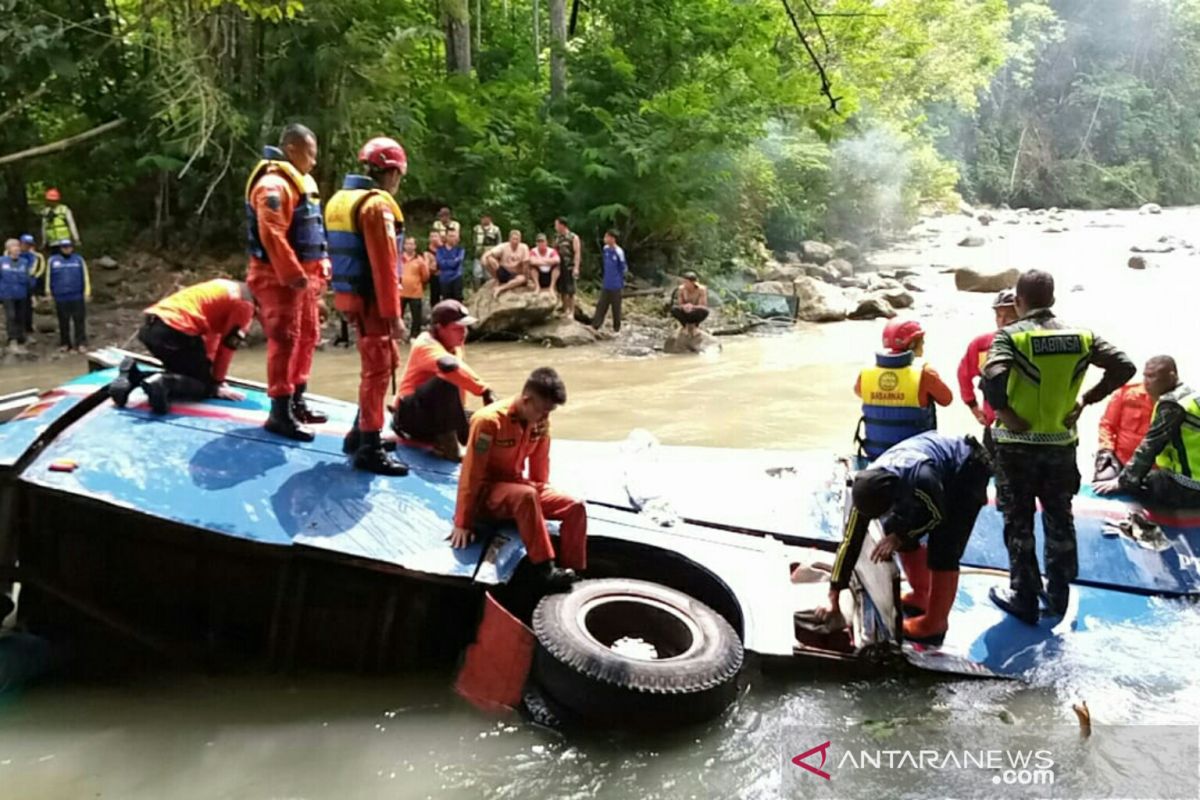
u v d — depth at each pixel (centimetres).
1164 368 563
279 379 512
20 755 388
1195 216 3825
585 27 2434
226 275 1686
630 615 449
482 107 1922
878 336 1498
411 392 534
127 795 364
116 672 454
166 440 493
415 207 1902
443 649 456
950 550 454
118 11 1625
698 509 567
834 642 457
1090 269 2131
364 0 1650
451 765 387
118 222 1739
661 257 1980
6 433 468
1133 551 543
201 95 1498
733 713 418
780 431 912
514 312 1424
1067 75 4984
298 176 502
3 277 1241
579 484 584
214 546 433
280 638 452
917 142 3158
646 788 373
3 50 1447
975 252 2578
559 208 1920
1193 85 5078
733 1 2042
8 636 472
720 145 1902
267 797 364
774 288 1844
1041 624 491
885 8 2545
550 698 411
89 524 452
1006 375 467
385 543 444
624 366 1262
